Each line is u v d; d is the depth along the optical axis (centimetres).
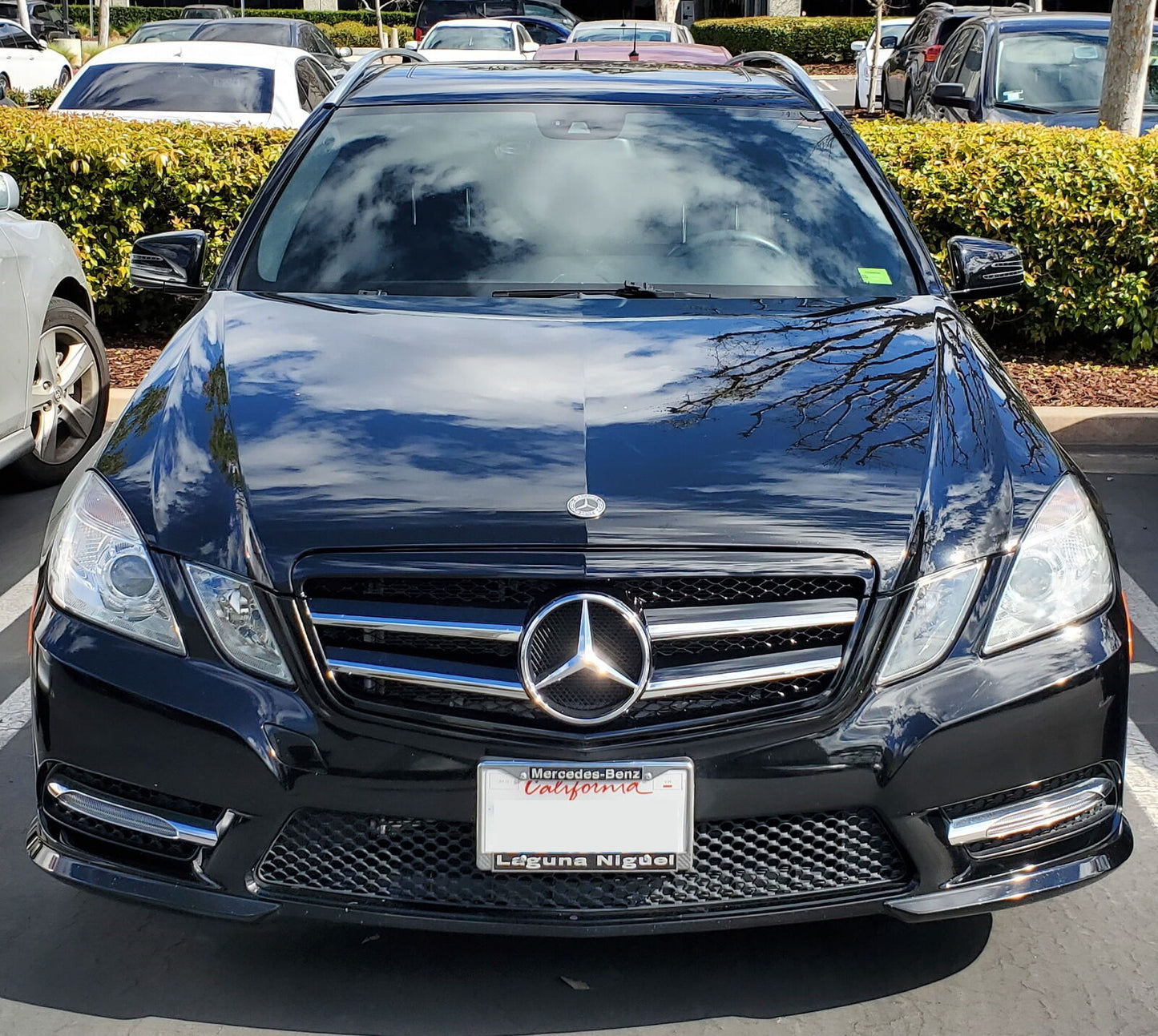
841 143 422
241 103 1033
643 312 349
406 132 419
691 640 254
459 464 273
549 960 288
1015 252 411
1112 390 725
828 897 258
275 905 256
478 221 388
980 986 281
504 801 249
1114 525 578
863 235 389
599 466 272
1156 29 1104
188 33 1806
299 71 1101
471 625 251
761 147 414
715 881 258
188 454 283
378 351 321
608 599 249
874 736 253
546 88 439
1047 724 261
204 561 260
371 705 252
